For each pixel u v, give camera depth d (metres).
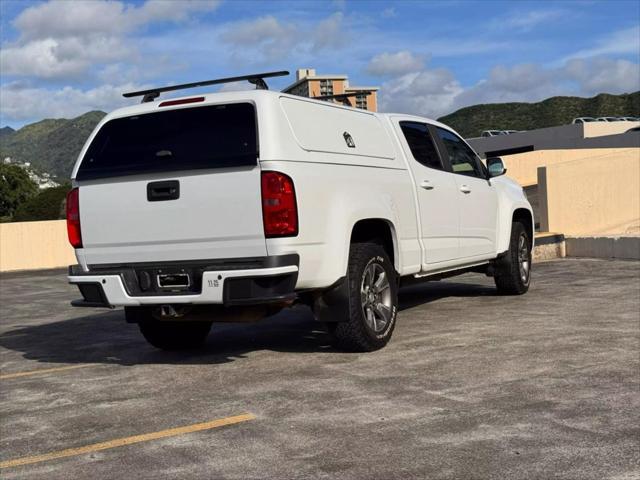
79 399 5.31
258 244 5.49
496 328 7.08
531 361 5.65
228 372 5.86
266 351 6.65
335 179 5.98
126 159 5.98
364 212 6.20
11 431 4.61
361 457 3.77
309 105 6.05
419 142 7.63
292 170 5.54
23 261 27.61
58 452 4.15
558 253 14.19
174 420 4.62
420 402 4.68
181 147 5.78
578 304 8.35
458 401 4.67
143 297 5.80
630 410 4.36
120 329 8.88
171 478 3.63
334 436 4.11
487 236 8.63
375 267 6.37
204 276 5.52
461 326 7.29
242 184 5.51
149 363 6.49
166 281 5.86
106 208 6.02
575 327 6.95
